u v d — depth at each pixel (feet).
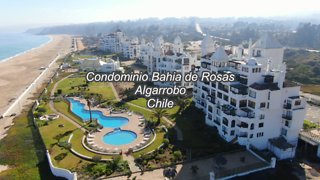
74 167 207.10
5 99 410.72
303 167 210.18
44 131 274.98
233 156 220.64
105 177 194.18
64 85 467.93
